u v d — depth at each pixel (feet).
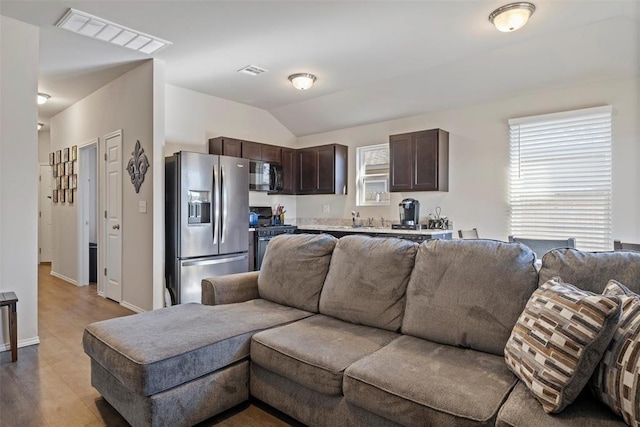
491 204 14.48
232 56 12.25
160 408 5.57
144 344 5.94
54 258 19.44
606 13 9.47
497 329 5.66
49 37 10.64
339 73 13.89
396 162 16.16
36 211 9.87
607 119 11.96
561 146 12.87
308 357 5.81
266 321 7.30
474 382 4.78
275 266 8.84
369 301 7.11
